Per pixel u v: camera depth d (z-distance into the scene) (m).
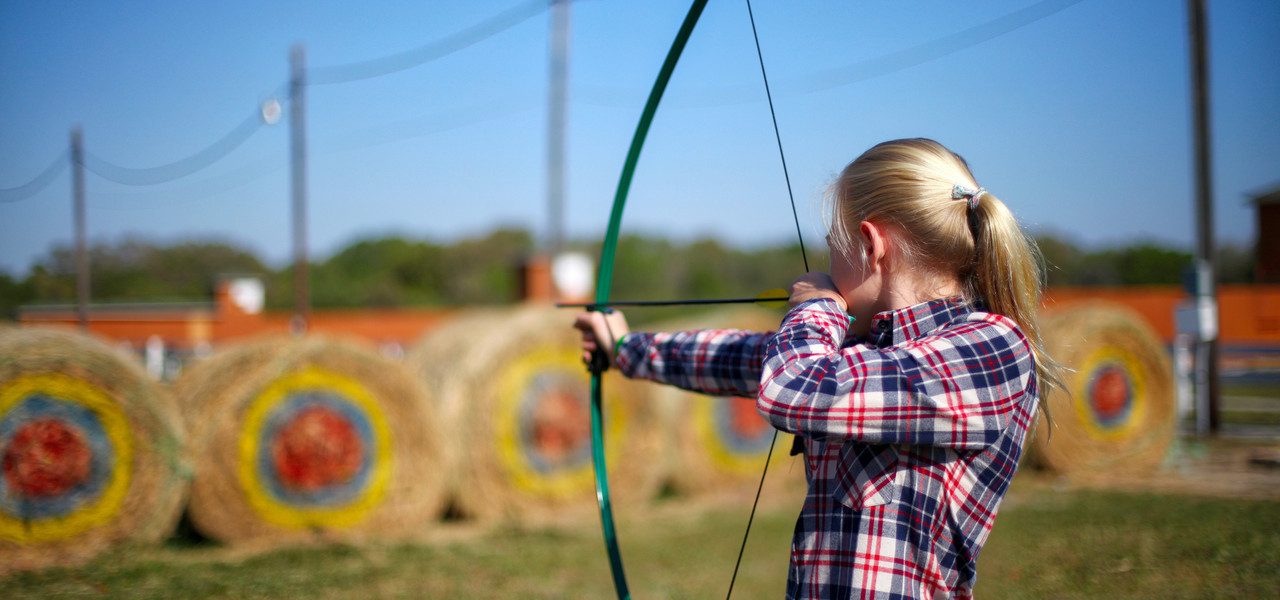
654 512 5.47
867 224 1.09
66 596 3.07
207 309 17.12
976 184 1.13
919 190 1.06
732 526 4.86
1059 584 2.85
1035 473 6.08
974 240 1.06
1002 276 1.05
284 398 4.41
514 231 36.88
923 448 0.99
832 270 1.17
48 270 20.42
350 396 4.63
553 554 4.10
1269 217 11.11
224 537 4.20
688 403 6.08
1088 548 3.34
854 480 1.01
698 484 6.09
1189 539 3.40
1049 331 6.14
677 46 1.71
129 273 28.14
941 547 0.99
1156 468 6.17
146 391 3.98
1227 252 15.99
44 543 3.70
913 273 1.08
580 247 35.22
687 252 34.53
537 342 5.44
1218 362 7.60
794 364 0.99
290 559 3.85
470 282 33.16
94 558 3.77
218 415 4.22
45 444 3.70
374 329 16.14
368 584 3.39
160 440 4.02
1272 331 11.12
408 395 4.83
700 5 1.65
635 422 5.77
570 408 5.54
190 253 29.52
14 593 3.11
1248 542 3.28
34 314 14.10
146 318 14.38
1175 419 6.34
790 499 5.89
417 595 3.23
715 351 1.36
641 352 1.47
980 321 1.03
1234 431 7.59
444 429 4.99
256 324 15.44
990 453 1.00
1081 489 5.30
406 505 4.79
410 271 34.91
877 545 0.99
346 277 33.59
